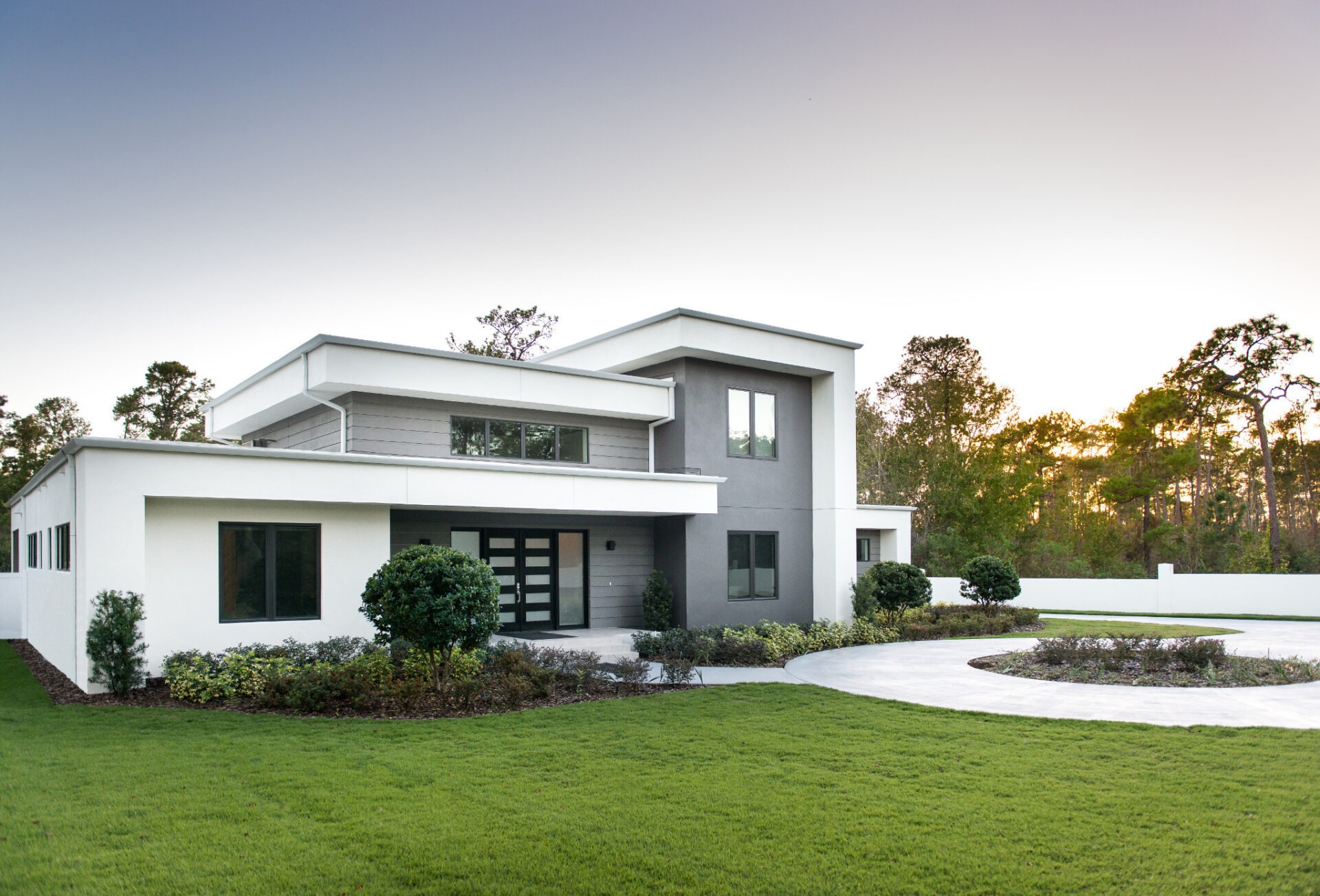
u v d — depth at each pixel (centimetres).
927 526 3831
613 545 1877
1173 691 1189
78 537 1184
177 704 1092
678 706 1086
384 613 1100
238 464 1254
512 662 1230
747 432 1952
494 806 664
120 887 509
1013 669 1409
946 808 660
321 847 575
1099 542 4066
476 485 1477
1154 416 3981
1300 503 4828
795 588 2014
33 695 1197
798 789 712
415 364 1538
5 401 3950
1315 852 564
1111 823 624
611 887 515
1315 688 1198
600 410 1759
